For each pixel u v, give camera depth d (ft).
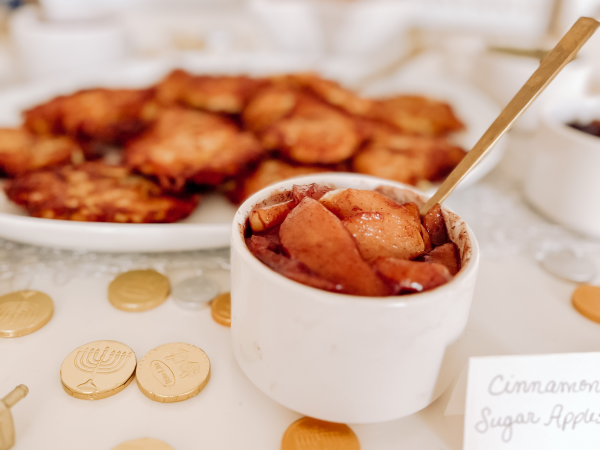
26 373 0.76
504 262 1.06
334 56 2.19
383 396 0.65
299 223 0.66
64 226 0.93
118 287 0.92
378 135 1.40
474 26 2.35
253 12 2.13
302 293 0.59
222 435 0.70
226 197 1.22
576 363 0.69
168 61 1.88
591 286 0.99
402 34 2.41
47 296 0.89
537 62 1.66
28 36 1.81
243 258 0.65
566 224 1.14
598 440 0.70
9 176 1.22
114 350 0.78
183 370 0.76
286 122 1.38
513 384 0.68
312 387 0.65
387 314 0.58
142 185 1.15
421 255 0.71
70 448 0.66
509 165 1.46
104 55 1.90
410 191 0.81
